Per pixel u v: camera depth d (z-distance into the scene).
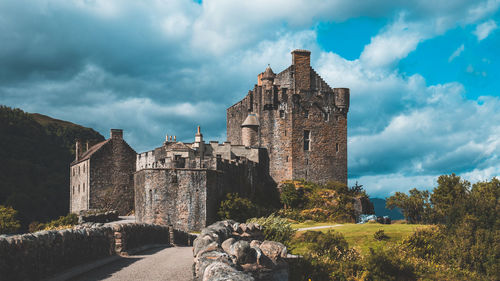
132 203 95.31
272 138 92.12
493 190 62.09
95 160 93.31
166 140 94.88
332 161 93.31
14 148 176.50
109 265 19.33
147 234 28.73
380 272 29.78
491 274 37.44
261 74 99.06
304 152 91.69
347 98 95.06
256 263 14.48
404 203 71.31
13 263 13.05
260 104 93.31
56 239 15.78
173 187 66.56
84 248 18.27
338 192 89.00
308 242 36.16
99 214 73.25
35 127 199.62
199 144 85.94
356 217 86.06
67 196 169.12
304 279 25.05
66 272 16.08
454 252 39.16
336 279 26.47
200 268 11.21
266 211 75.69
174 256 22.84
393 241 43.62
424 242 41.28
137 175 71.69
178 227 66.00
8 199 135.88
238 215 67.56
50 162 184.25
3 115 191.25
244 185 81.38
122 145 95.75
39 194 153.12
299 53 93.06
